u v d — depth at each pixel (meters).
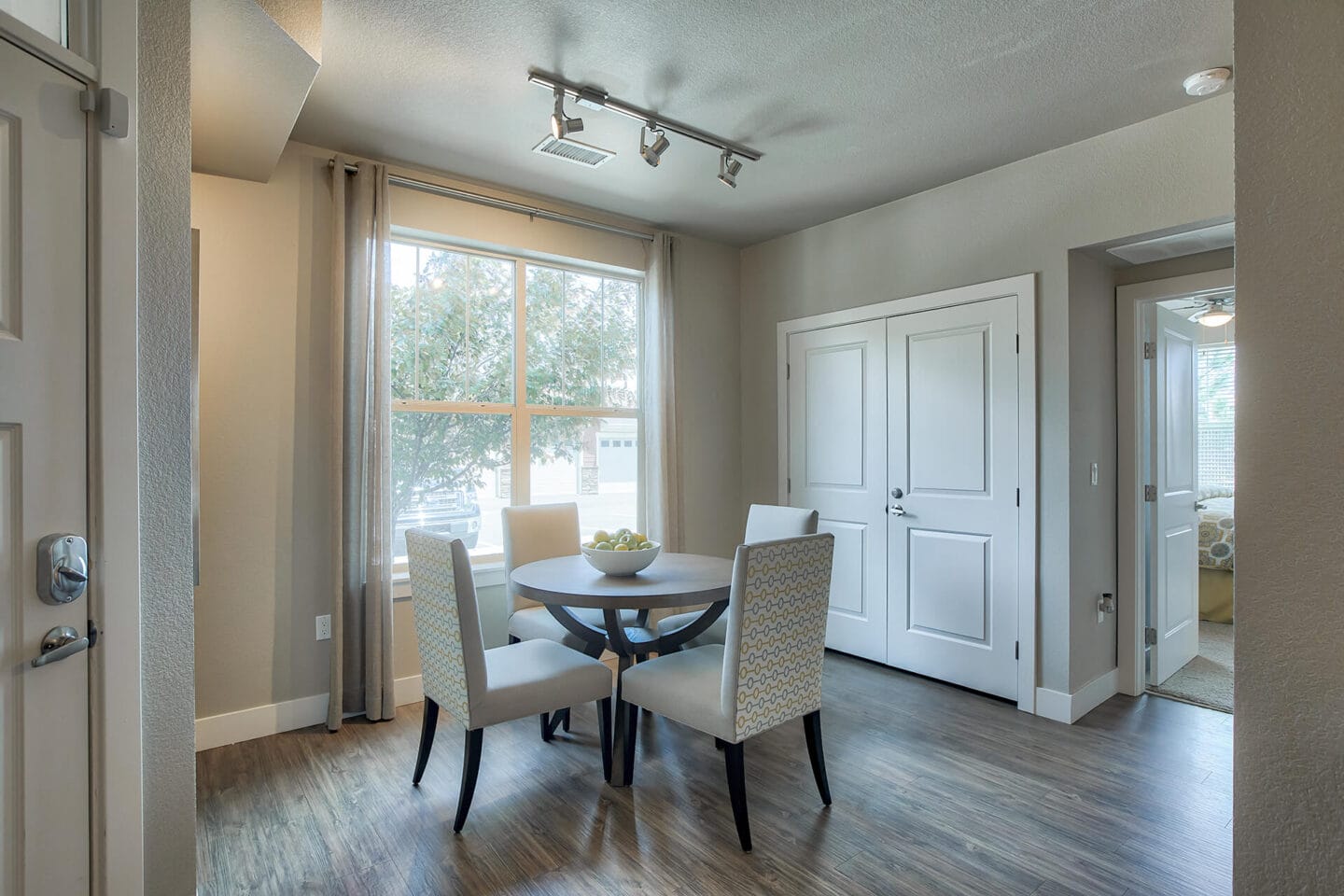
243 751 2.62
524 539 3.14
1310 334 0.90
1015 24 2.07
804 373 4.07
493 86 2.44
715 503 4.31
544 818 2.13
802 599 2.10
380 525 2.93
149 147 1.46
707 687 2.09
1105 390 3.18
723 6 1.99
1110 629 3.20
